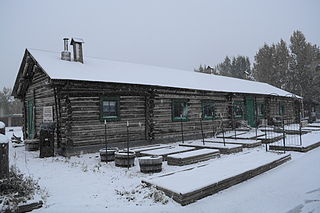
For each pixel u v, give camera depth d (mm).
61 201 5680
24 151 13438
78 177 7785
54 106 12844
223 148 11688
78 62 15086
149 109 14703
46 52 15562
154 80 15703
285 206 5219
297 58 46562
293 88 46781
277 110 26844
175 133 16172
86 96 12328
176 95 16406
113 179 7527
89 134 12289
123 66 17734
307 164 8984
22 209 5004
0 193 5258
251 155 9914
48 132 11406
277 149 12141
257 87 26656
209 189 5977
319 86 43125
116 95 13406
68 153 11484
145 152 11211
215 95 19234
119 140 13391
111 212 5031
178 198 5418
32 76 15727
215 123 18953
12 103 61906
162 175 6961
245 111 22234
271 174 7902
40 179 7551
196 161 9875
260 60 50750
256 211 5004
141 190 6137
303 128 20828
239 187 6621
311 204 5266
